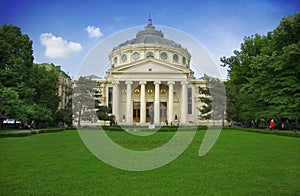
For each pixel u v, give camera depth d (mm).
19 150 16328
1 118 36000
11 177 9477
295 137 26578
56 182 8867
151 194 7695
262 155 14547
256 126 44625
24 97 38188
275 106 32500
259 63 32500
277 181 9141
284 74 31094
